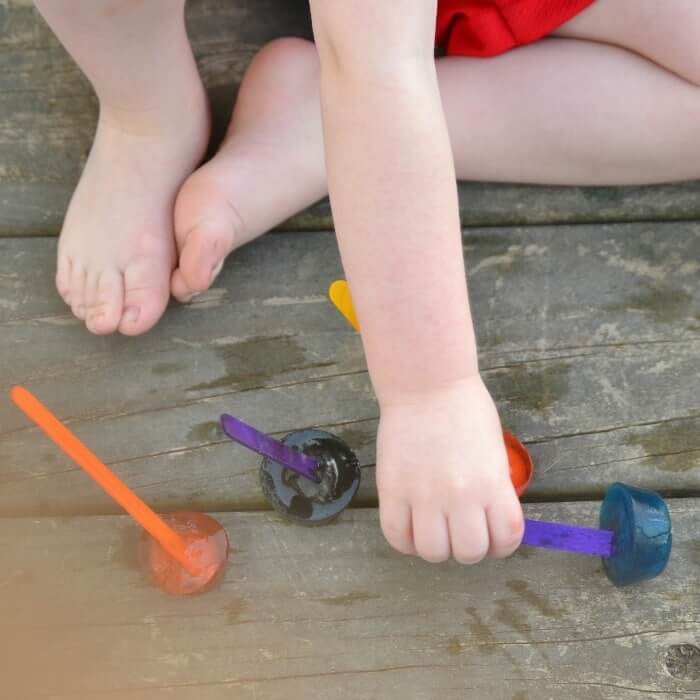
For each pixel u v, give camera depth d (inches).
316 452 35.9
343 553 35.7
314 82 37.6
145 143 37.3
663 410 36.8
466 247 38.1
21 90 39.3
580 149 37.4
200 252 36.2
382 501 32.9
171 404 37.0
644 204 38.4
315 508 35.5
